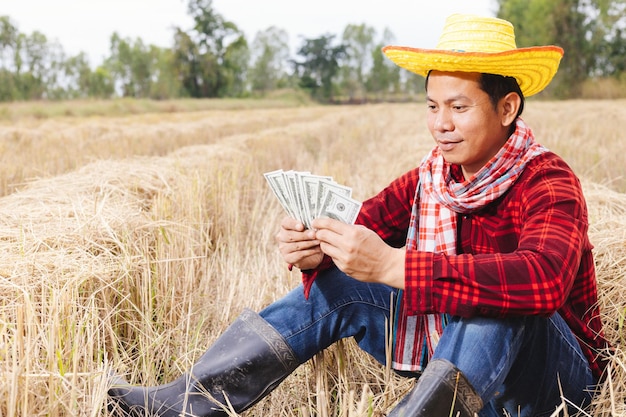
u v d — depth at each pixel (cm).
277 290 271
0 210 300
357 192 514
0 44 8650
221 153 607
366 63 10169
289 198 156
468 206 158
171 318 235
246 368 164
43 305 186
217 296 275
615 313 214
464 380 137
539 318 151
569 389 164
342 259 142
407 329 169
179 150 642
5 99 7794
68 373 163
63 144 924
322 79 9606
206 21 8062
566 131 1109
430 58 146
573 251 140
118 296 227
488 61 142
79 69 9162
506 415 169
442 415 137
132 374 195
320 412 179
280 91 9469
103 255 250
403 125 1664
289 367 168
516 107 155
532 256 138
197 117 2492
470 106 151
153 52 9131
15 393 142
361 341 180
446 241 166
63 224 266
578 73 5497
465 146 154
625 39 5481
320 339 171
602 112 1802
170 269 260
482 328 141
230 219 385
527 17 5906
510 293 136
